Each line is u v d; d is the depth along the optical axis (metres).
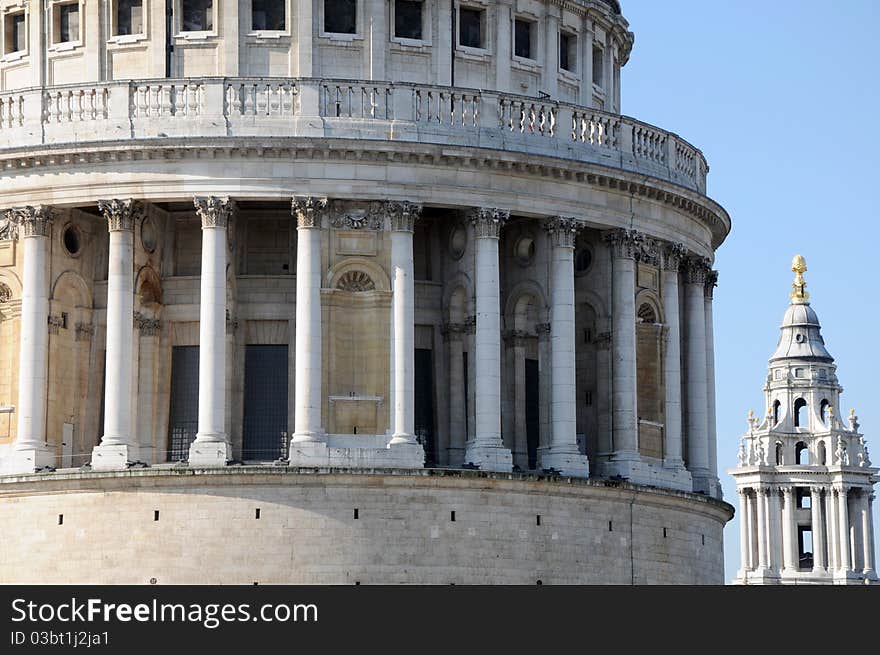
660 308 119.25
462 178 111.31
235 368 111.94
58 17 115.50
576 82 121.56
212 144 108.69
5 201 111.19
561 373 113.06
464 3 116.50
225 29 113.06
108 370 109.06
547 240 113.94
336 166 109.69
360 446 109.19
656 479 115.81
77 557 107.06
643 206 116.94
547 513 110.06
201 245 113.44
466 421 113.44
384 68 114.00
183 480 106.44
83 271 113.31
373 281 110.56
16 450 109.31
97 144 109.06
